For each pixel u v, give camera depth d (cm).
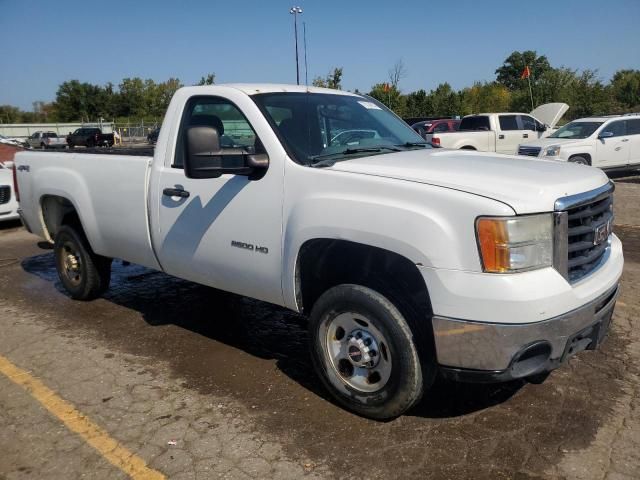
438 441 313
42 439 324
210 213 388
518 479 281
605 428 322
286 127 369
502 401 354
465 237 278
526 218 276
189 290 598
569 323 286
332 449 309
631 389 365
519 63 8156
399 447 309
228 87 398
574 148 1420
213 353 437
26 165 578
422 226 287
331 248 341
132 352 441
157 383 388
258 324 499
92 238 504
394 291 312
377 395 323
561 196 291
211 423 337
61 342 463
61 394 375
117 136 4075
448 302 283
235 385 384
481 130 1820
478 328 278
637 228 862
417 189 294
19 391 380
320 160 356
